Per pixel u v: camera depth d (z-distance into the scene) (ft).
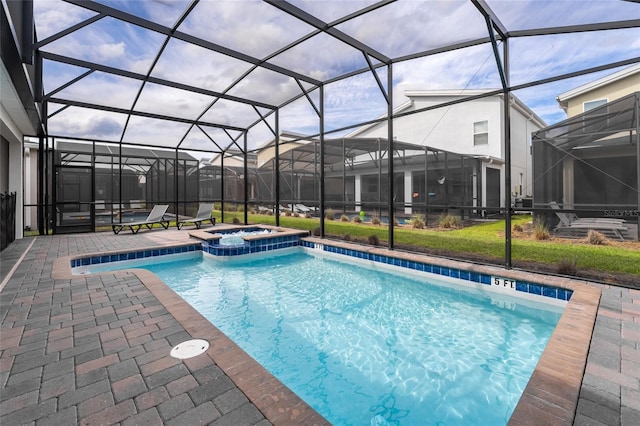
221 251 22.54
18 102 18.49
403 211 35.45
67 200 30.58
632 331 8.73
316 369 9.48
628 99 15.34
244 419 5.32
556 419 5.34
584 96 17.08
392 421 7.28
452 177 32.53
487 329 11.99
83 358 7.32
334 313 13.73
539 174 20.16
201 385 6.27
